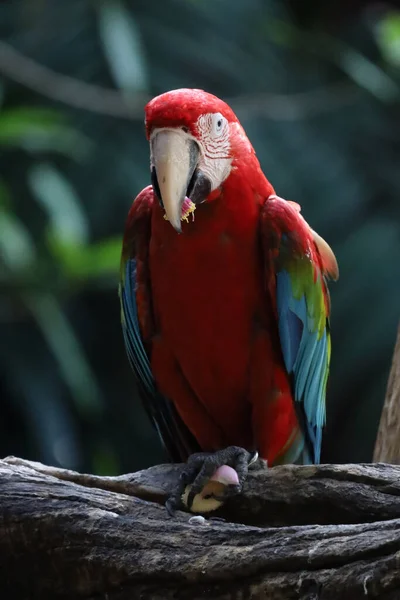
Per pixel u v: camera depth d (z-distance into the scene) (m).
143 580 3.93
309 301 5.11
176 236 4.83
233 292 4.89
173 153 4.58
